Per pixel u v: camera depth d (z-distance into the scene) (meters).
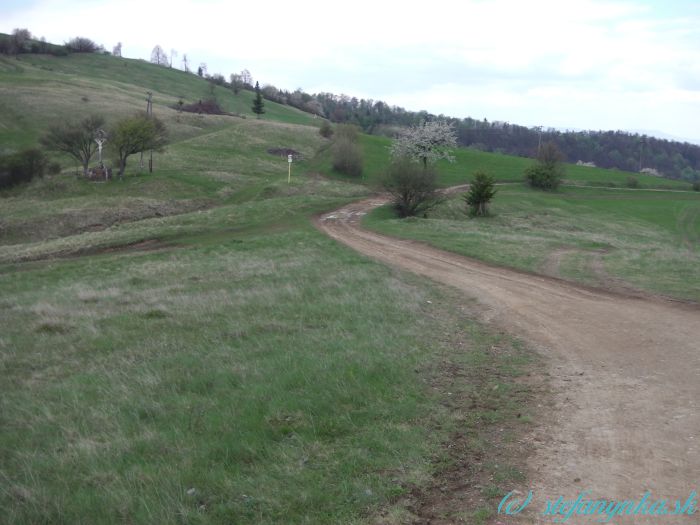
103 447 6.35
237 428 6.66
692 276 19.20
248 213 43.84
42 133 81.94
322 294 15.70
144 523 4.83
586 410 7.49
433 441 6.46
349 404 7.43
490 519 4.95
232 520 4.92
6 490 5.43
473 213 52.09
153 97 127.56
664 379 8.71
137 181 64.06
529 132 178.75
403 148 78.19
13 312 14.76
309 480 5.52
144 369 9.27
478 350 10.56
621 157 163.25
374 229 37.78
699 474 5.66
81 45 182.50
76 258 29.81
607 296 16.30
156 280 19.78
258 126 102.31
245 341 10.92
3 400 8.19
